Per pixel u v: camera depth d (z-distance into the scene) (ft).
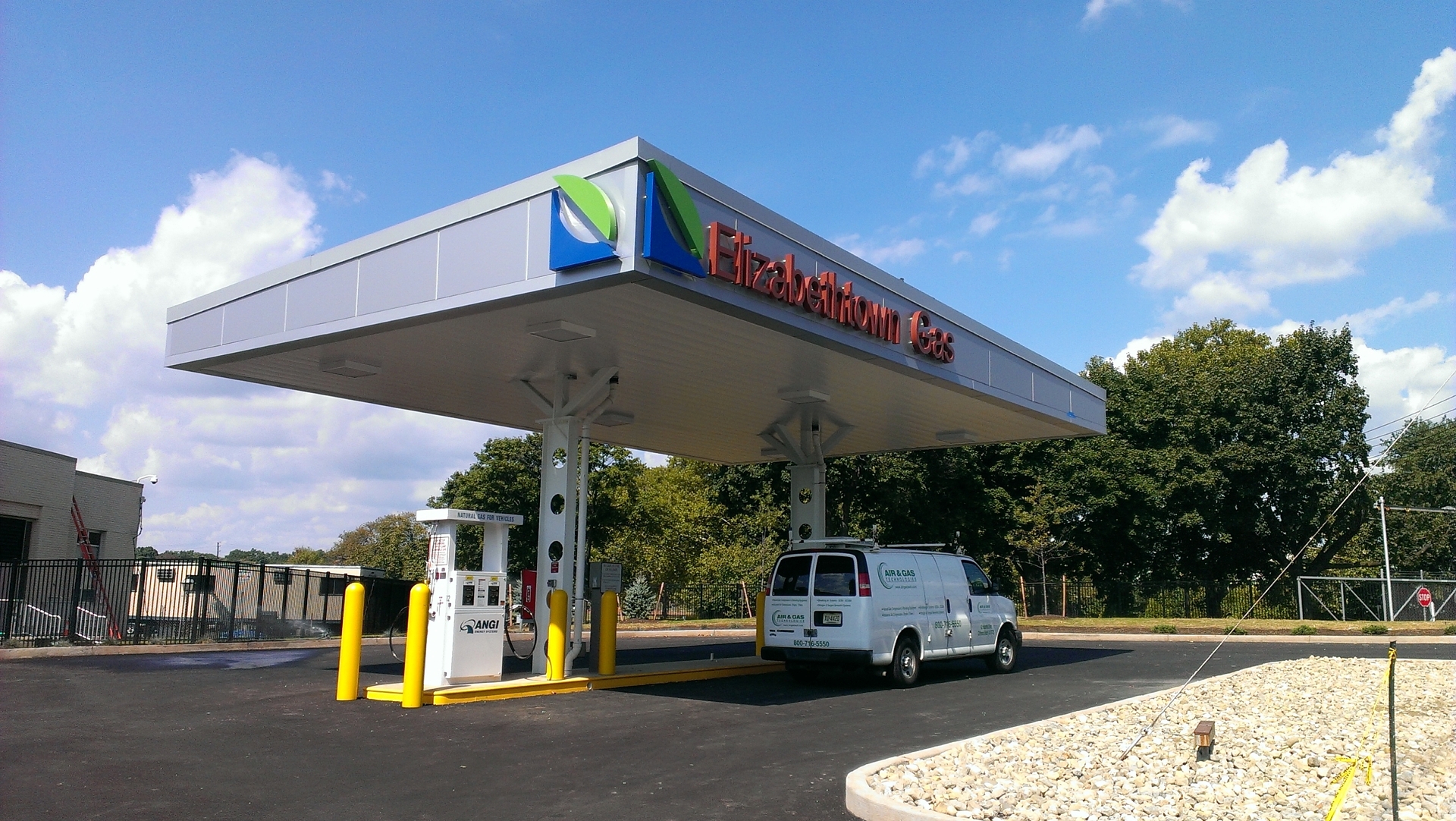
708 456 82.02
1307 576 127.24
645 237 32.09
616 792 24.03
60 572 85.35
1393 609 118.42
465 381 51.88
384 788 24.38
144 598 87.40
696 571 155.12
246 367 47.78
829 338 41.60
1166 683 48.98
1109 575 145.48
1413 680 46.98
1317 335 138.10
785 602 48.88
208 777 25.27
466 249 36.37
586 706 39.50
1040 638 89.92
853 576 47.16
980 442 72.13
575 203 32.86
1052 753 27.68
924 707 39.93
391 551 283.79
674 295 34.45
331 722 34.40
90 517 107.04
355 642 39.93
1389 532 147.95
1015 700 42.19
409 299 37.81
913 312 48.11
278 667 53.47
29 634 72.18
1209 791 23.57
